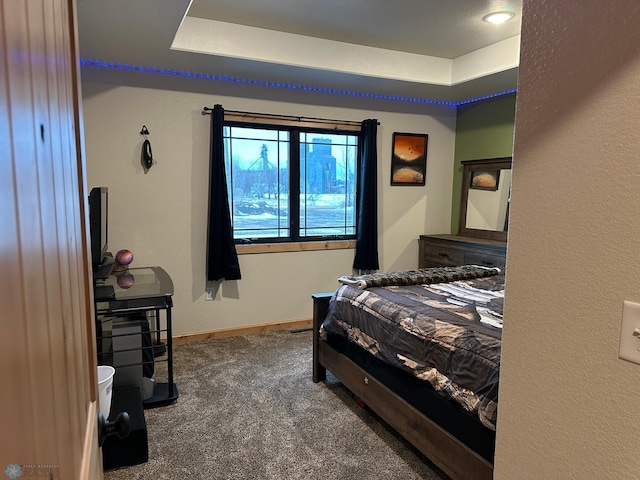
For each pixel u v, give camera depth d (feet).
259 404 8.93
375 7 9.35
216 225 12.29
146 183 11.84
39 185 1.43
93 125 11.17
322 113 13.80
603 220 2.63
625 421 2.59
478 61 12.16
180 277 12.47
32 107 1.37
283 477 6.70
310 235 14.38
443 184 16.24
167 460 7.09
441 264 14.99
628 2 2.45
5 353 1.01
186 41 9.93
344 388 9.69
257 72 11.72
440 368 6.26
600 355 2.70
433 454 6.40
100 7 7.68
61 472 1.61
